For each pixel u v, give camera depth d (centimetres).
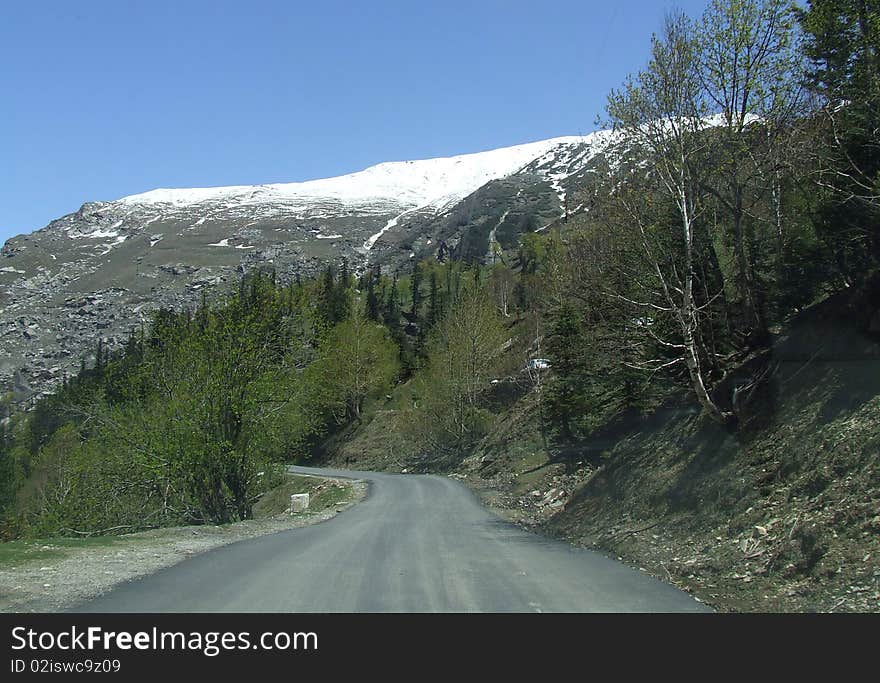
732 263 2012
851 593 809
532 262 8238
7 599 884
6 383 14662
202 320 2628
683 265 1827
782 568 956
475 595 913
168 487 2603
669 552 1258
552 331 3045
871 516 920
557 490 2636
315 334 2928
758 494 1262
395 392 7631
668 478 1648
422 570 1111
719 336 2062
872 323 1415
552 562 1234
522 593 930
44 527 2845
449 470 4753
